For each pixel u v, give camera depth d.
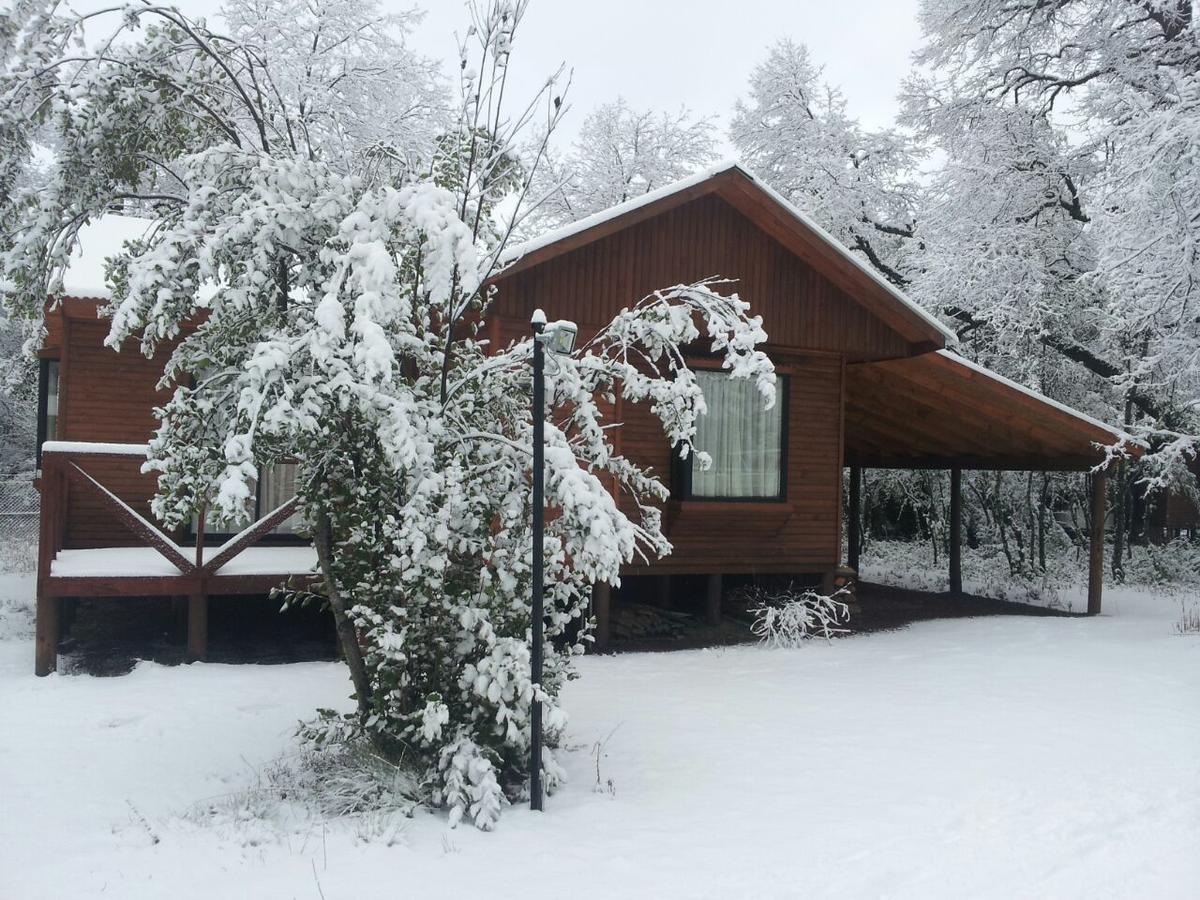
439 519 5.80
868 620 13.41
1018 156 19.34
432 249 5.54
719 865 4.85
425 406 6.04
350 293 5.75
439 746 6.04
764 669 9.88
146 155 7.14
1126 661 10.30
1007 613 14.28
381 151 7.21
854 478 18.12
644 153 25.39
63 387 11.11
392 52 18.25
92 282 10.91
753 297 11.73
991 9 20.02
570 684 9.06
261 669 9.20
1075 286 18.50
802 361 12.41
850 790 6.06
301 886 4.60
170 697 8.19
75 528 11.24
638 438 11.45
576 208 25.25
